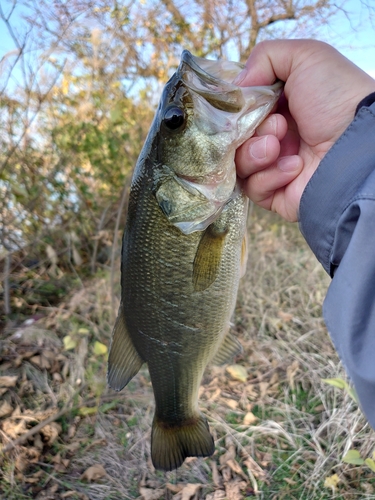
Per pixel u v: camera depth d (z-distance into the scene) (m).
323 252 0.18
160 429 0.27
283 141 0.25
